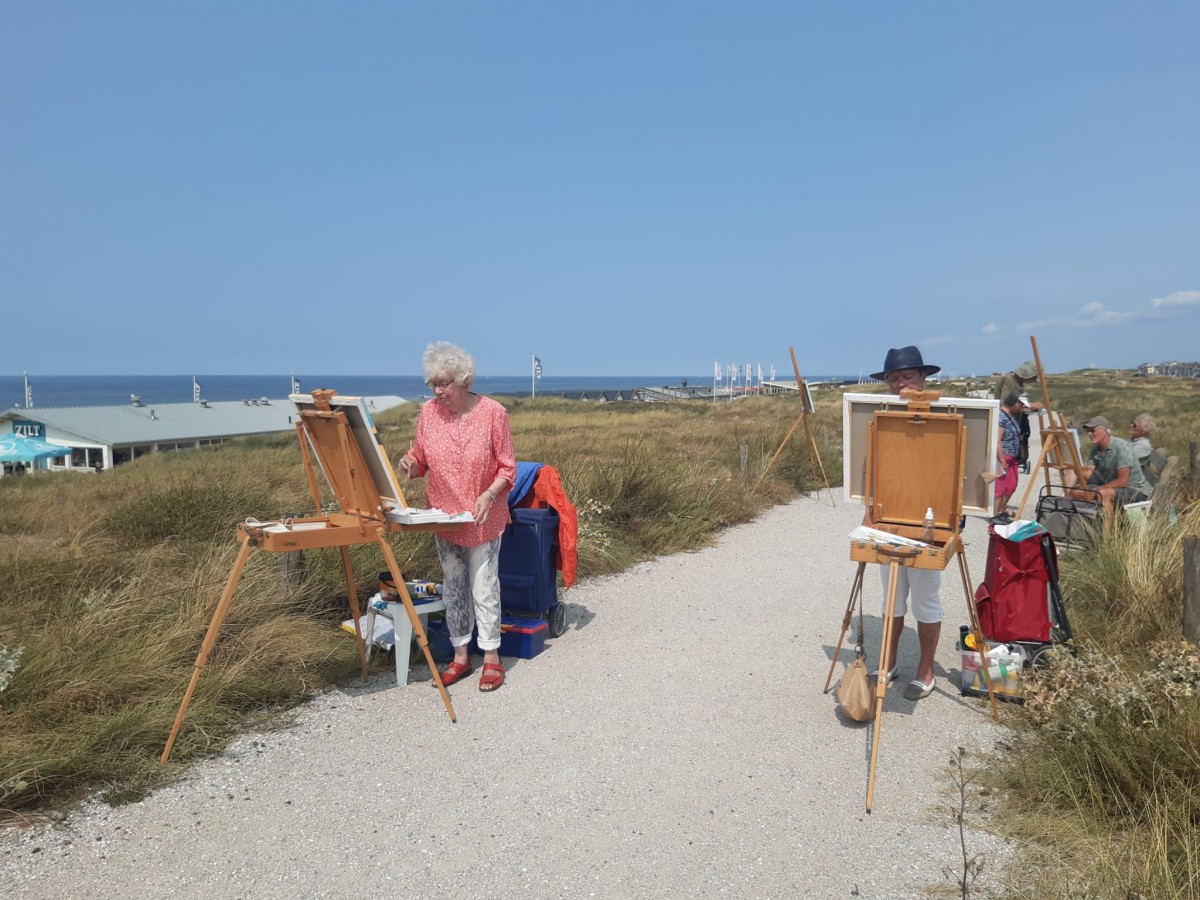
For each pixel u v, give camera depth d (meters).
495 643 5.12
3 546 7.95
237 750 4.21
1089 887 2.87
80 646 4.68
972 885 3.03
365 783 3.87
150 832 3.42
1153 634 5.31
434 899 3.00
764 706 4.82
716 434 20.83
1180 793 3.32
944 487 4.40
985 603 4.95
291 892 3.03
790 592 7.47
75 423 40.97
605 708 4.78
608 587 7.65
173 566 7.10
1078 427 26.38
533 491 6.11
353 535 4.47
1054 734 4.00
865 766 4.06
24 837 3.36
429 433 5.14
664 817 3.58
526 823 3.53
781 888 3.07
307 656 5.24
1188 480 11.27
